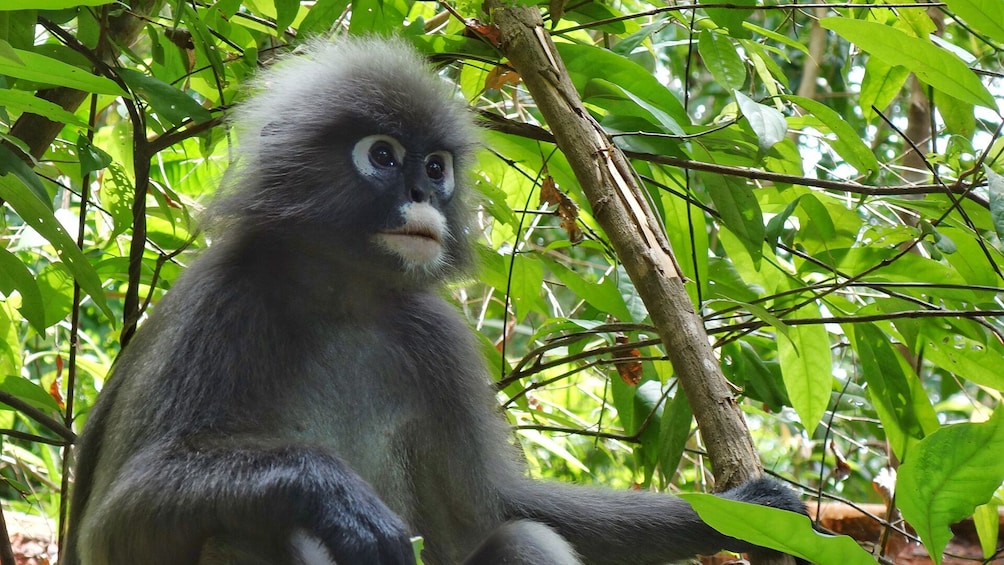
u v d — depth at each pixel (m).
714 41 3.79
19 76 2.42
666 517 3.45
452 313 3.61
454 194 3.53
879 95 4.05
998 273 3.40
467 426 3.46
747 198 3.54
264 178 3.31
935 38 3.97
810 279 4.61
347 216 3.22
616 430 5.61
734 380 4.18
